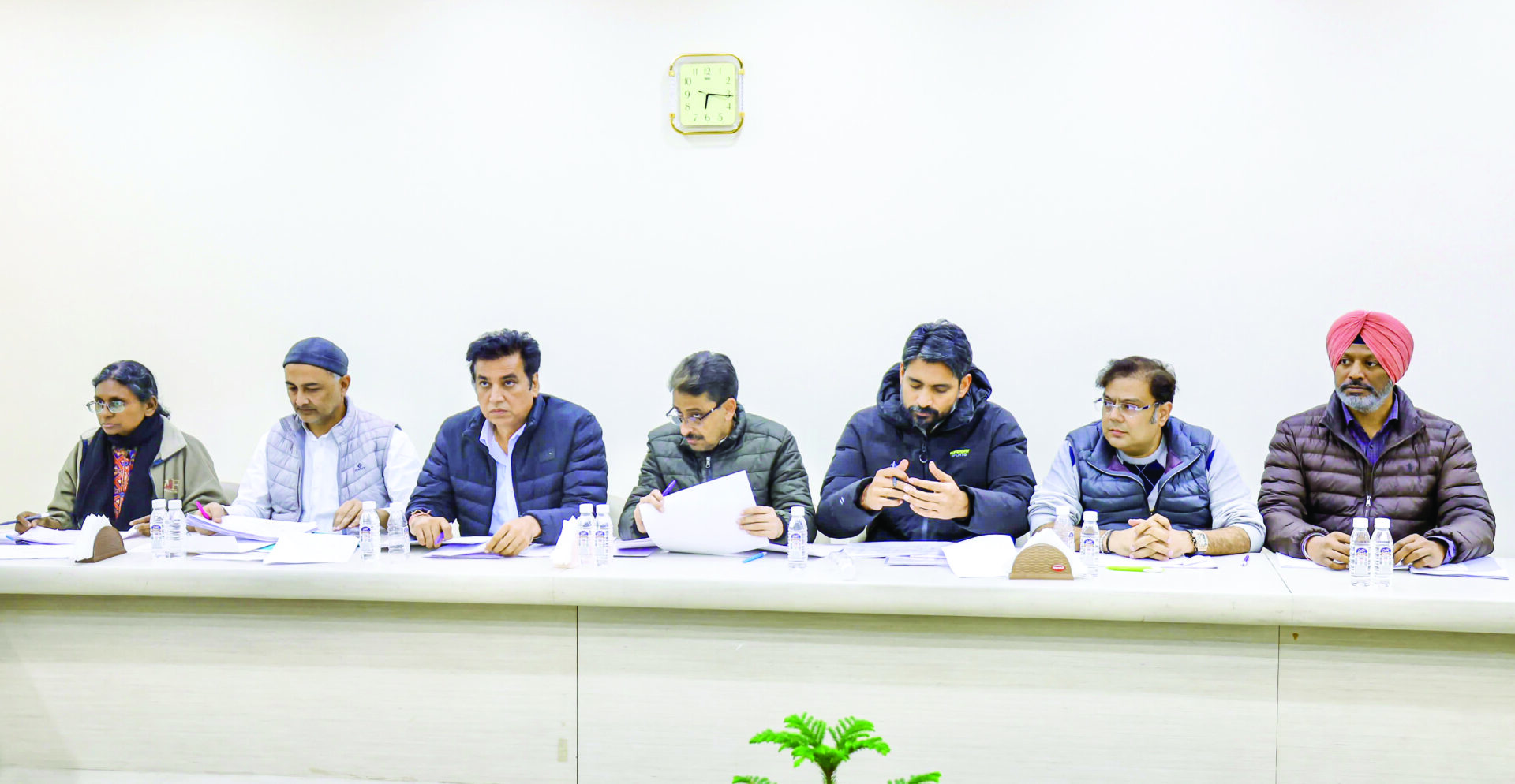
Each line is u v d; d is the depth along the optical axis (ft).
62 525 9.16
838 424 8.77
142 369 9.07
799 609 6.59
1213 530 7.50
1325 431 7.66
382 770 7.13
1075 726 6.56
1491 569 6.77
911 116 8.54
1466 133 7.86
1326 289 8.12
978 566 6.84
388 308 9.11
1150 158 8.28
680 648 6.86
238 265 9.20
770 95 8.68
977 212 8.50
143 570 7.05
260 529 8.20
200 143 9.16
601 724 6.94
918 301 8.62
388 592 6.88
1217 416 8.32
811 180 8.68
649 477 8.45
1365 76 7.97
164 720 7.26
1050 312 8.47
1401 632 6.20
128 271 9.30
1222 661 6.39
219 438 9.31
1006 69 8.41
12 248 9.38
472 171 8.97
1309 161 8.08
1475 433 8.00
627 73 8.80
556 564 7.11
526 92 8.89
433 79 8.96
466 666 7.03
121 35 9.14
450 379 9.10
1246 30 8.11
